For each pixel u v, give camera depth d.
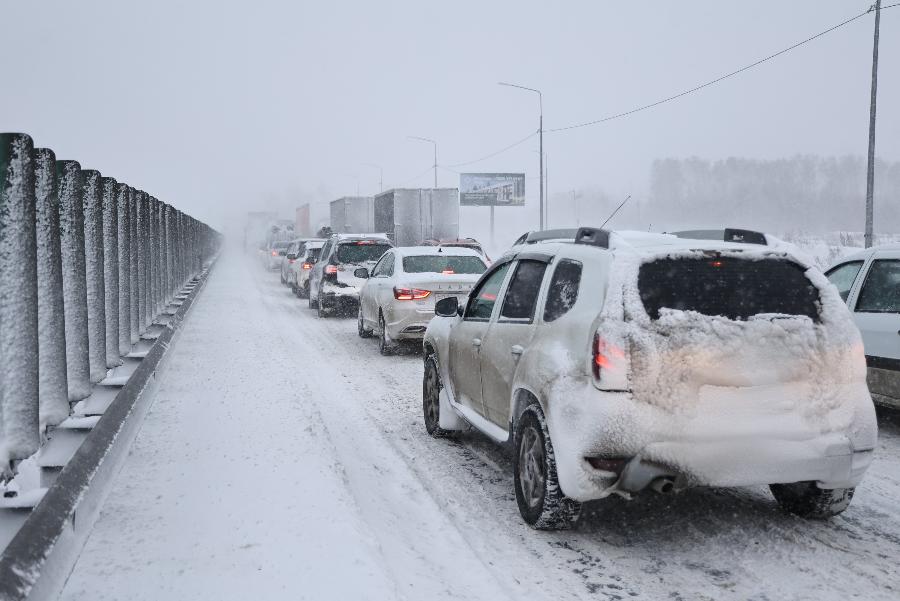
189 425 7.84
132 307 9.02
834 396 4.82
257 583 4.26
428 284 13.20
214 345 14.08
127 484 5.93
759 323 4.75
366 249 20.41
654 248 4.96
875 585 4.57
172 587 4.22
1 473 4.06
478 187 82.62
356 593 4.14
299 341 15.30
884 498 6.13
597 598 4.40
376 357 13.48
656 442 4.61
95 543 4.81
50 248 4.75
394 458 7.25
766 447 4.68
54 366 4.80
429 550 5.08
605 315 4.78
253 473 6.19
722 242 5.23
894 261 8.23
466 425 7.78
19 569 2.94
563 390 4.92
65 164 5.51
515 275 6.42
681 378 4.65
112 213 7.13
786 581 4.62
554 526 5.27
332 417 8.89
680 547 5.15
